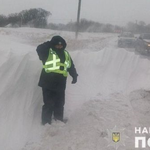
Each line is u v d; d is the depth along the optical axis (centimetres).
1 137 396
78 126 457
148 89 650
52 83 449
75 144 406
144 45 1741
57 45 453
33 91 489
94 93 583
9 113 433
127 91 631
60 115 471
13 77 464
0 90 439
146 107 548
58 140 417
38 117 473
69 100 539
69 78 580
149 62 783
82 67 630
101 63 670
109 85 628
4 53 499
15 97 458
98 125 458
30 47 790
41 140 418
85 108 520
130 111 518
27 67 500
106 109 517
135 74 715
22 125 432
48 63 447
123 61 714
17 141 404
